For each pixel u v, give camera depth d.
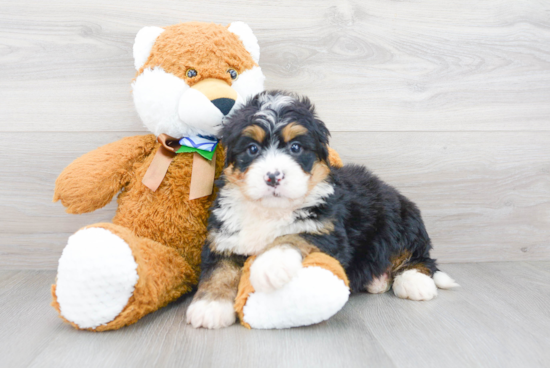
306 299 1.24
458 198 2.15
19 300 1.61
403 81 2.07
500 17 2.09
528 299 1.63
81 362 1.12
